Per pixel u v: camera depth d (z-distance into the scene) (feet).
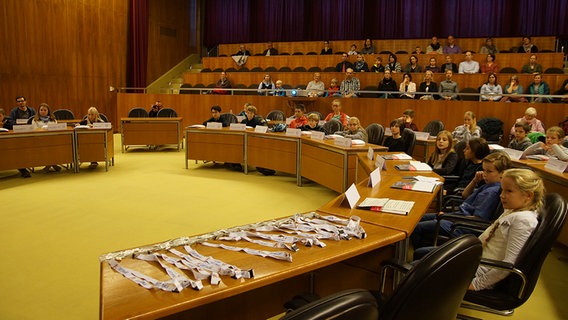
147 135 28.32
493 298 6.72
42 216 14.53
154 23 41.93
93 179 20.26
